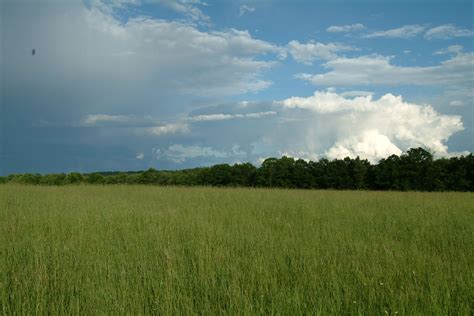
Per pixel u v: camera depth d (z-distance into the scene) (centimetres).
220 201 1689
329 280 537
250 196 1961
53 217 1102
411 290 494
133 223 1034
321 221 1143
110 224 989
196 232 891
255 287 518
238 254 691
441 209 1410
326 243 787
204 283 521
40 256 605
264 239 793
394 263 605
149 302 476
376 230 1002
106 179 5738
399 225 1093
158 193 2155
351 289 504
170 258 615
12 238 821
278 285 530
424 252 738
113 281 521
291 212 1326
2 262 596
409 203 1653
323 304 456
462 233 923
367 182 5178
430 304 448
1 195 1848
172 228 920
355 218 1198
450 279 545
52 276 531
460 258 695
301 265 607
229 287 491
